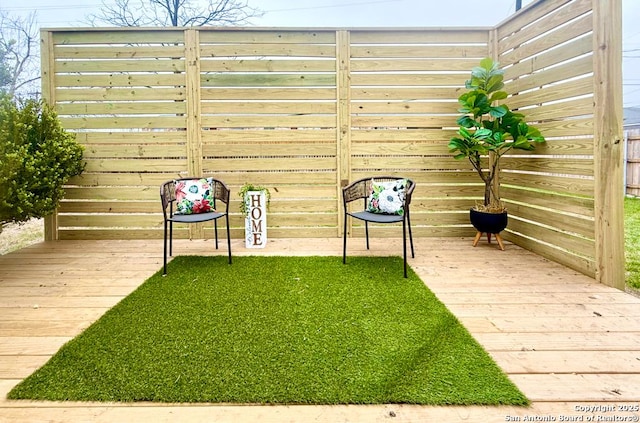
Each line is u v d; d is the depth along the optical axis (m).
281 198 4.00
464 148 3.49
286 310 2.12
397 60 3.87
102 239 4.01
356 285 2.54
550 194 3.14
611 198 2.50
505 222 3.51
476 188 4.01
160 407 1.31
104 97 3.86
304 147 3.96
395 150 3.96
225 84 3.86
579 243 2.83
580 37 2.70
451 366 1.55
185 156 3.93
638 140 5.93
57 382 1.44
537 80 3.19
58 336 1.85
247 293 2.39
